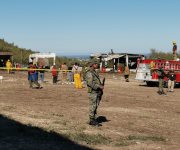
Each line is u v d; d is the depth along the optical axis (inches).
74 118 601.3
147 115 672.4
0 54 2412.6
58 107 731.4
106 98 929.5
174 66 1441.9
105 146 425.1
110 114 665.0
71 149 402.3
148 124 582.2
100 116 638.5
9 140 434.3
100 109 724.0
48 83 1411.2
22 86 1217.4
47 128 502.9
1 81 1425.9
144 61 1471.5
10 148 397.7
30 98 880.9
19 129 486.6
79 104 789.9
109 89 1227.9
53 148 404.2
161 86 1123.9
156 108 778.8
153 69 1438.2
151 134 505.7
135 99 936.3
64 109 705.0
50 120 566.9
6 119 560.7
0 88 1130.0
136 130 530.0
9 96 914.1
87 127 527.5
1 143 418.9
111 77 2011.6
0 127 502.3
